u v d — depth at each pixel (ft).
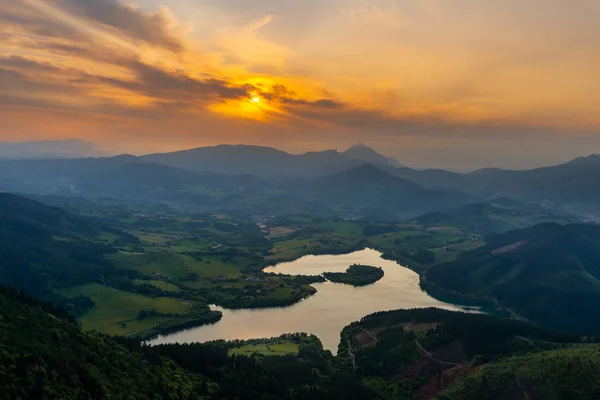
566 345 603.67
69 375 333.01
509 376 514.27
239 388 458.50
